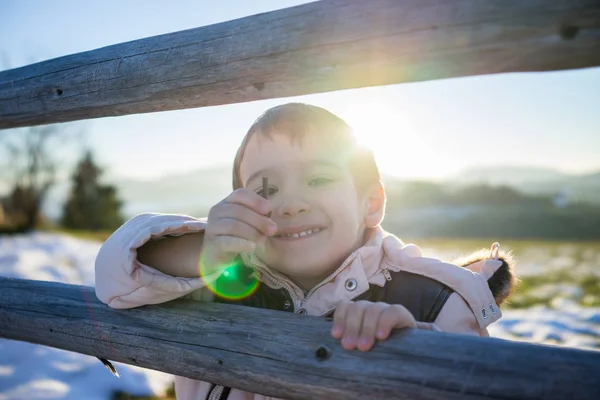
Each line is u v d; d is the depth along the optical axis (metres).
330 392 0.90
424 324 1.05
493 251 1.47
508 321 4.16
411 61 0.85
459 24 0.80
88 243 10.09
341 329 0.93
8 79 1.46
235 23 1.05
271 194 1.29
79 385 2.80
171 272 1.13
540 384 0.78
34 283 1.41
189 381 1.29
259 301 1.34
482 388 0.80
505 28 0.77
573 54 0.75
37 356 3.12
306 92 1.01
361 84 0.94
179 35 1.13
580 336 3.67
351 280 1.26
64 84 1.31
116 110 1.29
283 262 1.27
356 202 1.34
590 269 7.24
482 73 0.84
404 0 0.85
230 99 1.11
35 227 17.75
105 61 1.24
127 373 2.99
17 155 18.14
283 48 0.96
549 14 0.73
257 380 0.98
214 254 1.07
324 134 1.30
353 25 0.88
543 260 8.57
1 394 2.63
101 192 20.11
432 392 0.83
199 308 1.11
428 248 11.60
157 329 1.12
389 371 0.87
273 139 1.30
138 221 1.18
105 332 1.19
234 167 1.47
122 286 1.10
